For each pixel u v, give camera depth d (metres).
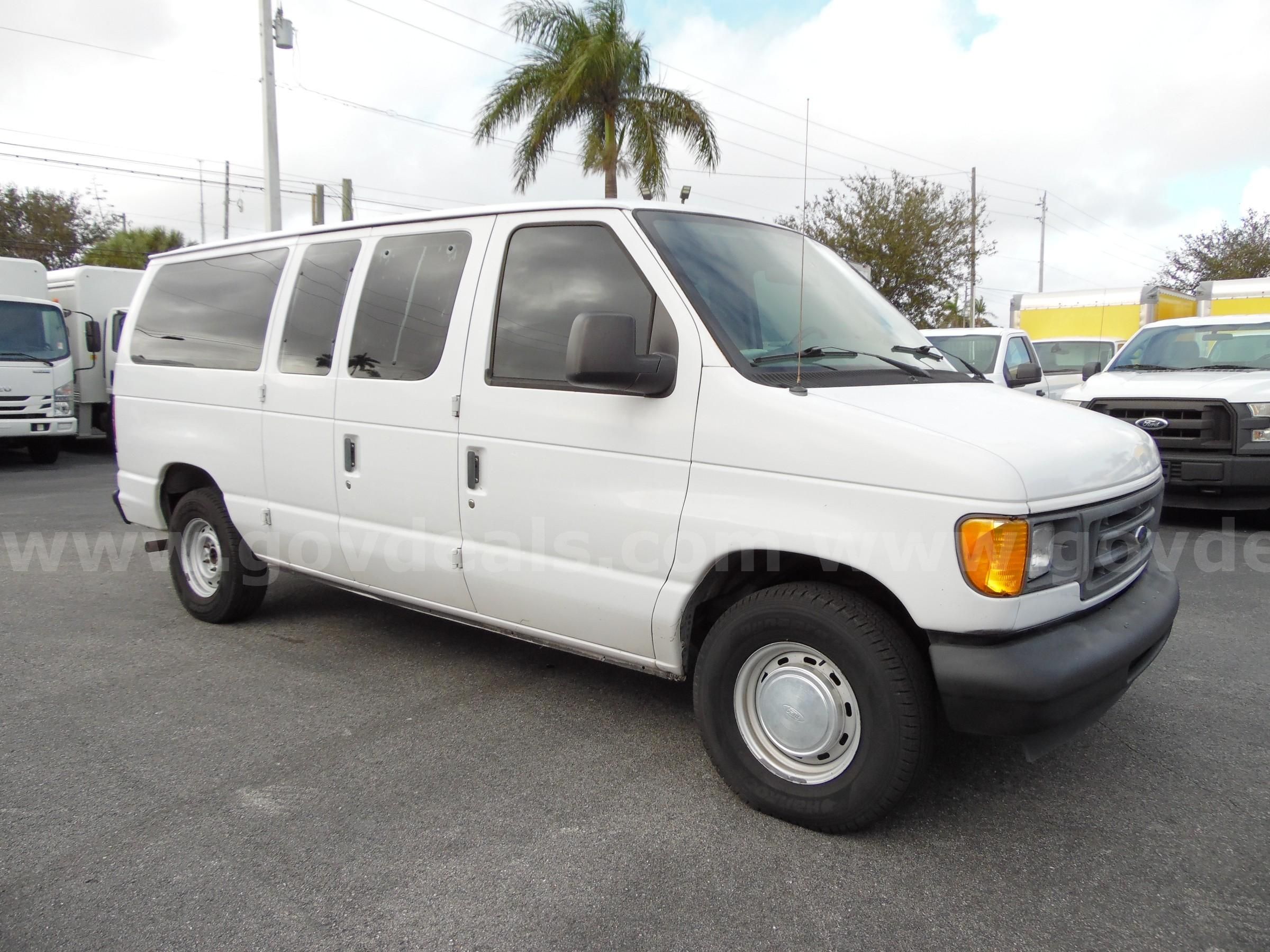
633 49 17.55
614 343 3.13
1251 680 4.62
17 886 2.88
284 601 6.05
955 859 3.03
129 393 5.79
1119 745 3.89
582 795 3.46
